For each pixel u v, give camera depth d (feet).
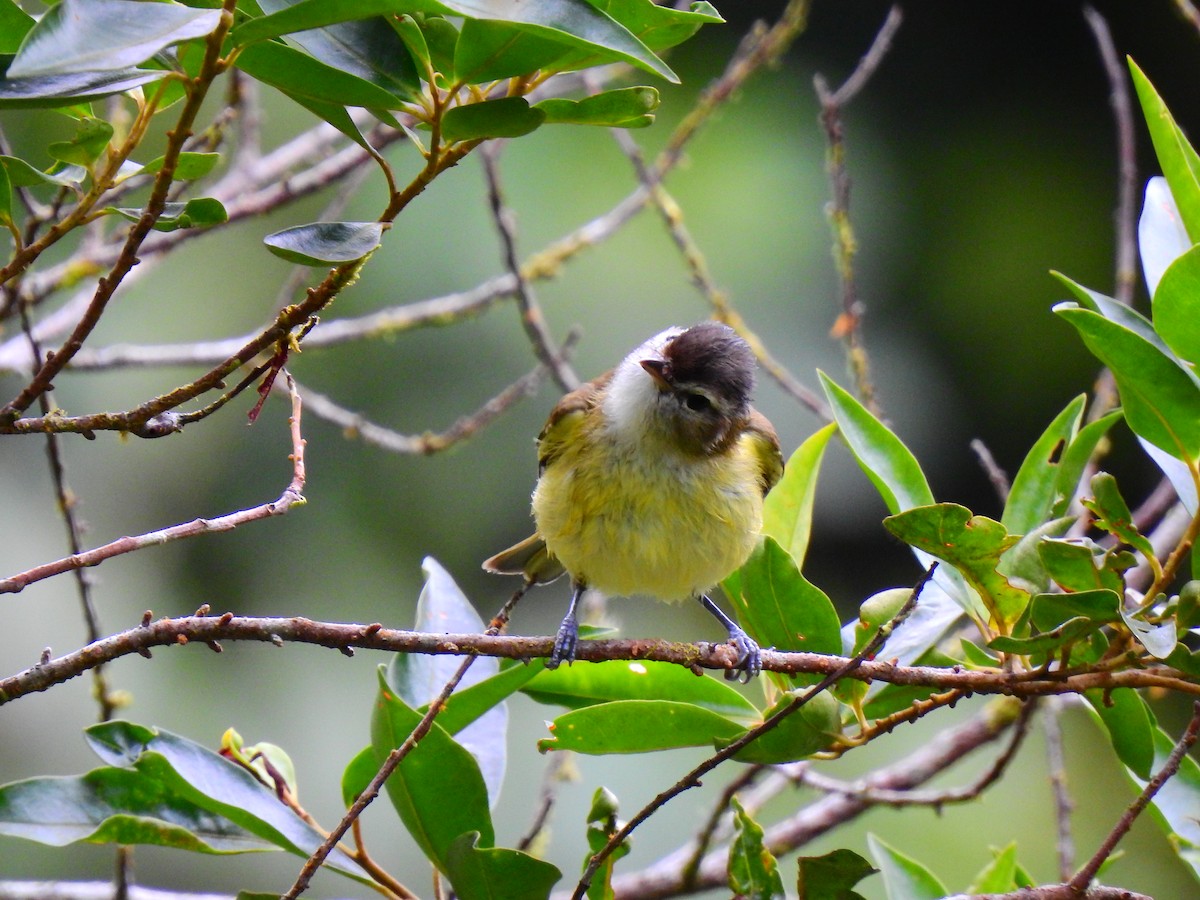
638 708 20.74
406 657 24.77
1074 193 54.85
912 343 53.16
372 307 46.60
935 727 44.57
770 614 22.77
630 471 27.40
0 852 39.17
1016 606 20.90
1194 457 20.13
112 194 22.38
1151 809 22.52
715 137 51.19
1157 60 55.62
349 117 15.25
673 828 41.73
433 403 47.42
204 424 45.57
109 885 29.09
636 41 13.48
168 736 21.02
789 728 20.65
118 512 43.60
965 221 54.44
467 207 47.32
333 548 45.68
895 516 19.60
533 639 19.49
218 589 44.47
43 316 44.06
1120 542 20.93
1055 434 23.80
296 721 41.27
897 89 54.49
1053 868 42.09
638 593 29.09
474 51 14.35
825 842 41.45
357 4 13.12
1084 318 19.06
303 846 20.80
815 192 51.52
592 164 49.08
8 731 39.24
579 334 36.94
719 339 28.84
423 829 20.52
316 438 46.42
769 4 53.11
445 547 47.03
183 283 45.47
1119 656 19.40
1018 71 55.36
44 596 41.16
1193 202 20.58
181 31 13.12
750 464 28.50
